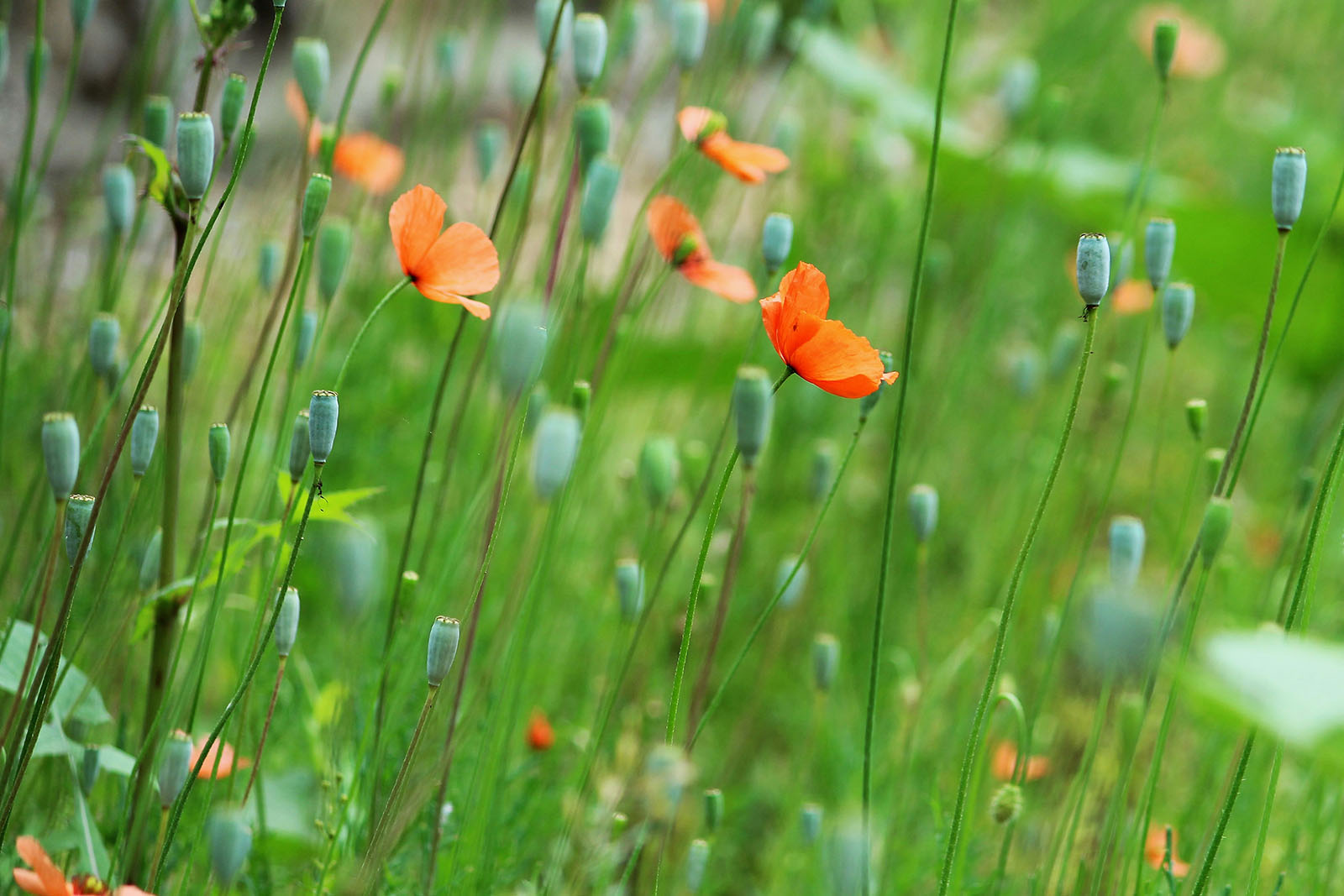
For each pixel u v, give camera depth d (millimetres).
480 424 1461
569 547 1343
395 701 1230
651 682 1425
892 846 1279
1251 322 2129
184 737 1138
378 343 1567
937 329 1927
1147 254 1193
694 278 1250
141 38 1402
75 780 1174
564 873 1271
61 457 1122
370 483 1505
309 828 1253
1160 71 1253
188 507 1396
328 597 1368
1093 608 1050
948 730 1370
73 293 1615
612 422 1596
